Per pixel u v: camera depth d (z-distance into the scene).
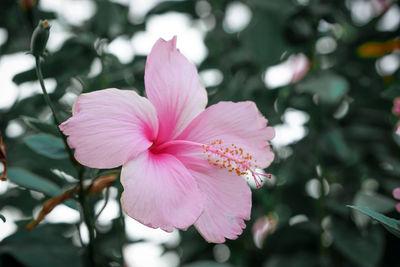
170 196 0.66
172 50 0.69
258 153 0.69
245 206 0.68
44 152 0.71
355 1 0.93
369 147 0.87
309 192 0.88
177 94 0.69
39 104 0.82
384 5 0.92
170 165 0.67
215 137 0.69
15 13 0.84
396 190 0.68
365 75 0.91
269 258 0.83
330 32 0.88
